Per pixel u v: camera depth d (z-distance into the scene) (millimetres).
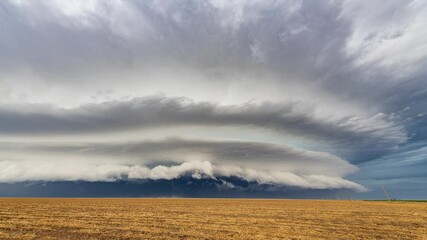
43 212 38062
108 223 28656
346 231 26672
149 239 21484
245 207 56312
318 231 26422
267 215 39812
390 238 23656
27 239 20312
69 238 21172
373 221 34219
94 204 58438
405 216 40188
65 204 56281
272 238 22688
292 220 34312
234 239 22094
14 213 36000
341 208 55719
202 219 33719
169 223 29812
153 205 59250
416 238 23844
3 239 20172
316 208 55156
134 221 30703
